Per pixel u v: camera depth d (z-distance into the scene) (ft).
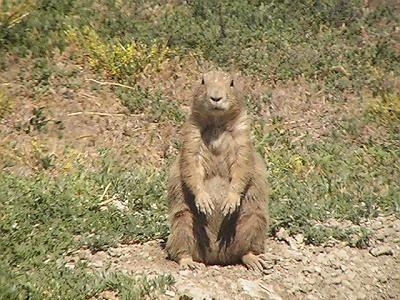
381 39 56.03
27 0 53.83
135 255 33.99
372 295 33.73
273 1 58.90
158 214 37.63
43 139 43.96
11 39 50.83
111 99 48.14
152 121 46.88
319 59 53.26
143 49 51.72
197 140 33.19
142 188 39.65
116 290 30.94
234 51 53.11
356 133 47.01
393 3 60.08
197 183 32.71
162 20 54.95
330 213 38.58
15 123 44.93
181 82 50.29
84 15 54.03
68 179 39.96
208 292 31.19
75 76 49.24
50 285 30.60
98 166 42.47
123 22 53.98
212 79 32.94
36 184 38.60
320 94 50.37
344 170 43.19
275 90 50.44
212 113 32.30
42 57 50.21
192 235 33.32
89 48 51.19
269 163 43.27
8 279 30.42
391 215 38.88
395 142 46.39
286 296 32.48
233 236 33.58
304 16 57.62
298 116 48.42
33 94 47.14
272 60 52.75
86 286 30.71
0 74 48.37
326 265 34.63
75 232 35.32
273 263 33.99
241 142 33.09
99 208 37.45
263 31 55.31
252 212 33.47
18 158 41.96
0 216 35.22
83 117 46.24
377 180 42.47
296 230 36.37
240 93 33.40
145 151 44.62
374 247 36.19
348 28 56.95
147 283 30.94
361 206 39.52
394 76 52.54
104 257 33.65
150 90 49.44
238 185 32.68
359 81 51.78
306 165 43.52
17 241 33.68
